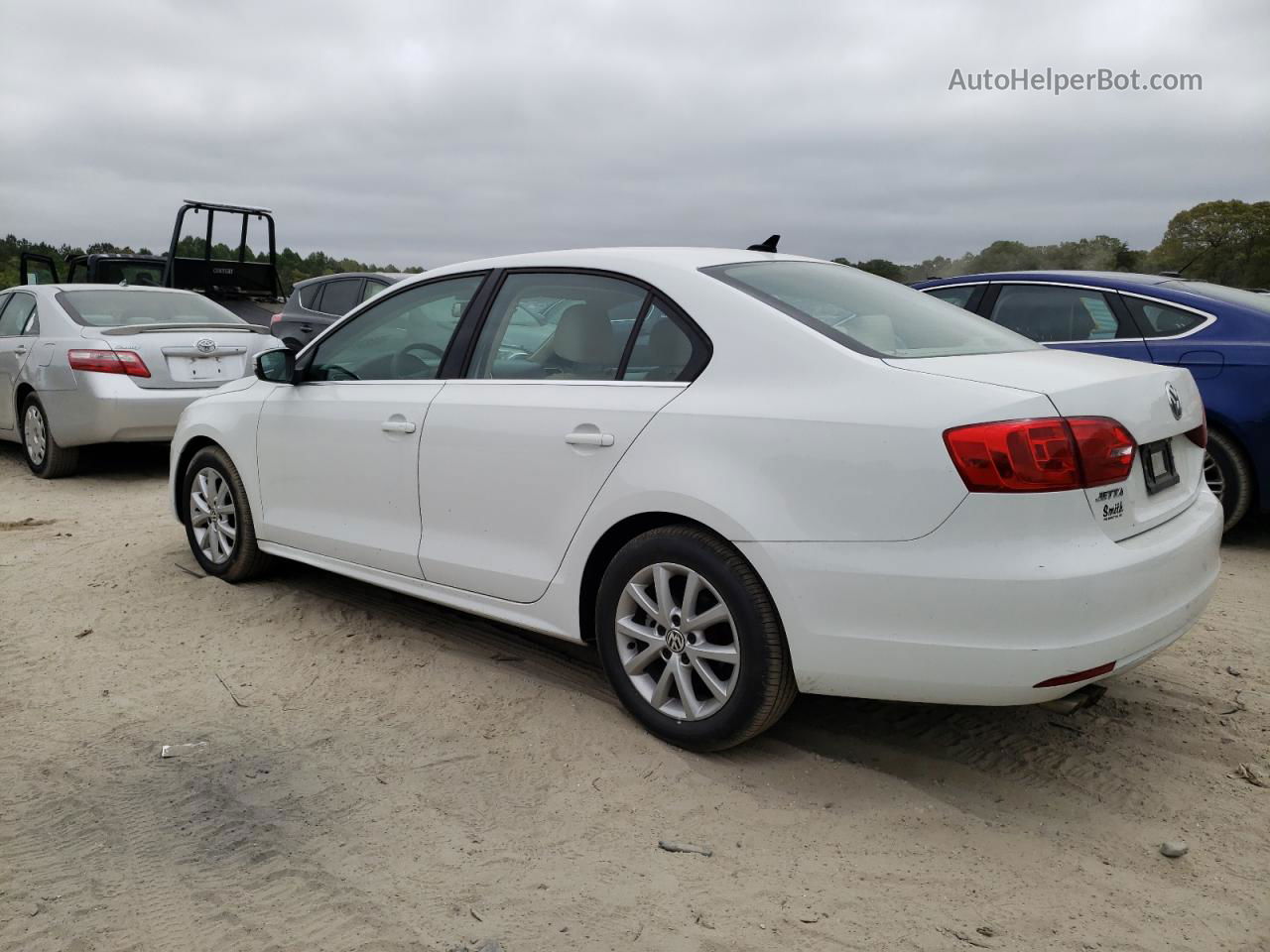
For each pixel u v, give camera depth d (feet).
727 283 10.97
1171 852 8.86
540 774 10.43
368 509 13.94
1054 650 8.63
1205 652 13.73
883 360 9.73
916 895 8.30
